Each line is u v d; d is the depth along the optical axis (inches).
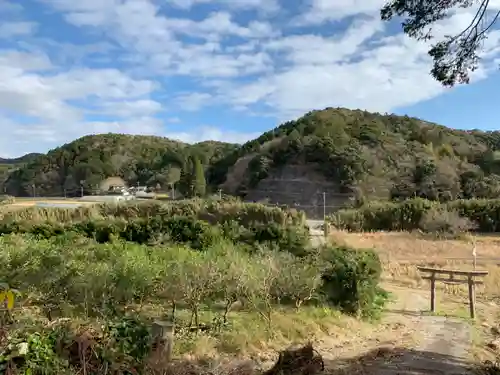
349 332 400.5
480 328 459.5
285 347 334.3
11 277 367.9
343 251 529.0
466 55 288.8
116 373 200.8
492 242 1141.1
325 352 332.2
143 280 379.6
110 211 1014.4
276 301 446.0
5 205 1088.8
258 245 620.1
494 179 2368.4
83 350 191.9
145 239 717.9
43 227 746.2
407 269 796.0
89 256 461.7
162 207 1014.4
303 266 469.7
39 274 370.0
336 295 471.8
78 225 752.3
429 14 287.0
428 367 293.0
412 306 565.9
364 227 1470.2
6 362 175.3
